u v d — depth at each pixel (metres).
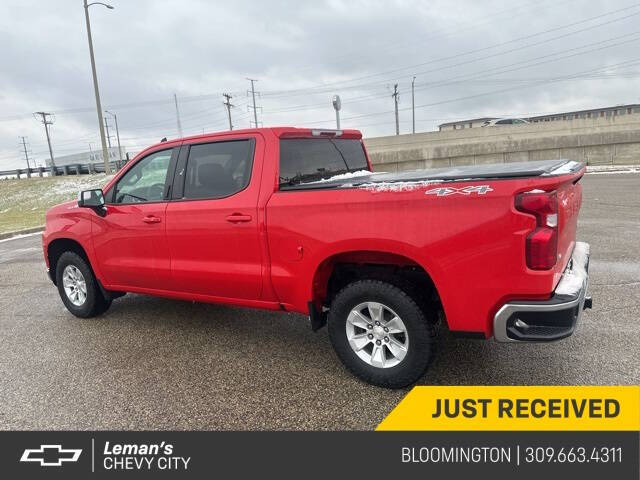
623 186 15.04
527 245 2.70
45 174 48.38
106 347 4.44
